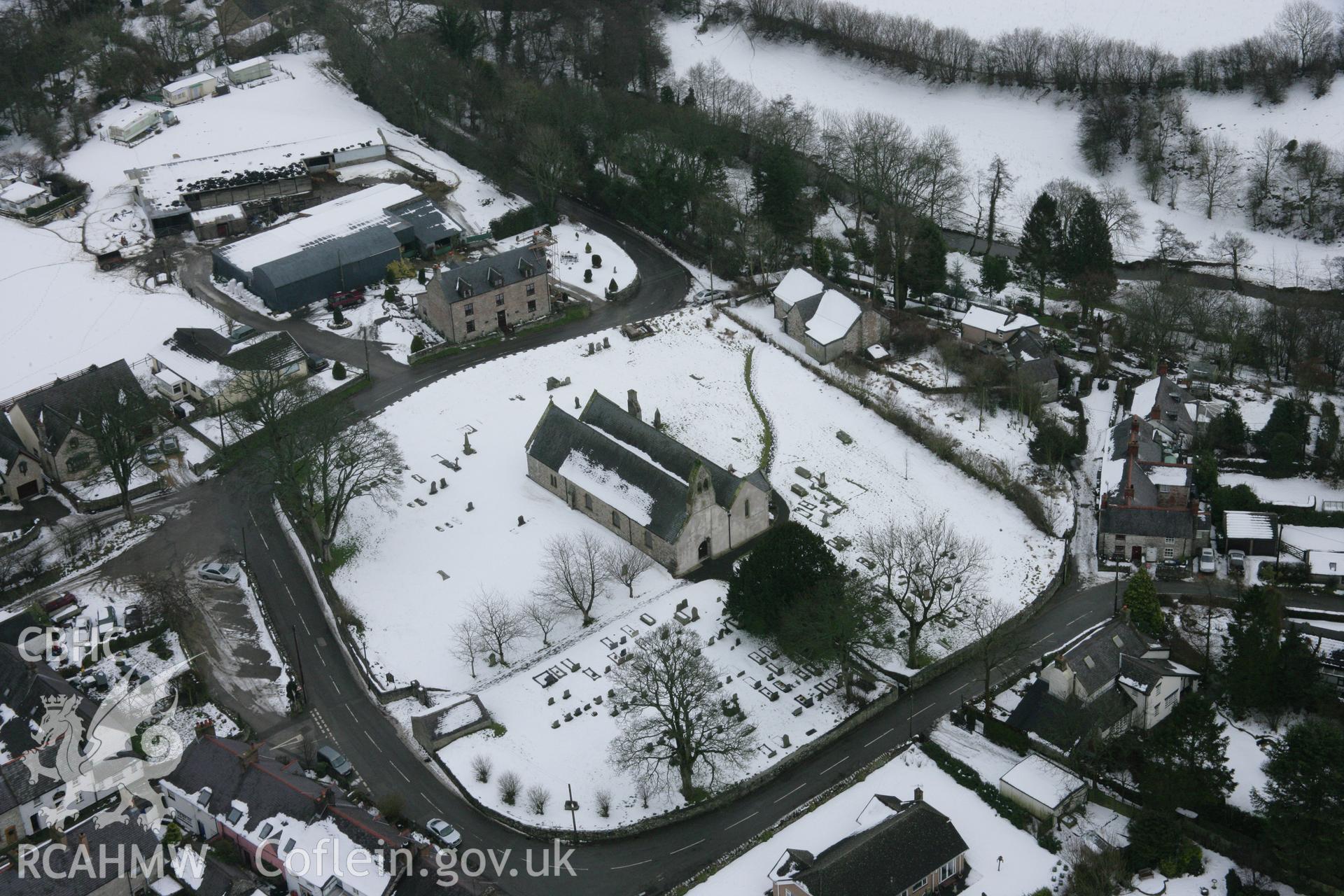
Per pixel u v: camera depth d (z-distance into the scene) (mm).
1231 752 152500
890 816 138375
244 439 195875
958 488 197000
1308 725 139625
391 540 184875
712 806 146625
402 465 197750
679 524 175250
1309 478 196250
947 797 146875
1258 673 154625
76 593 177250
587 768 150500
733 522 181750
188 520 190500
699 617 171625
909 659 165625
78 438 195375
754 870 137625
